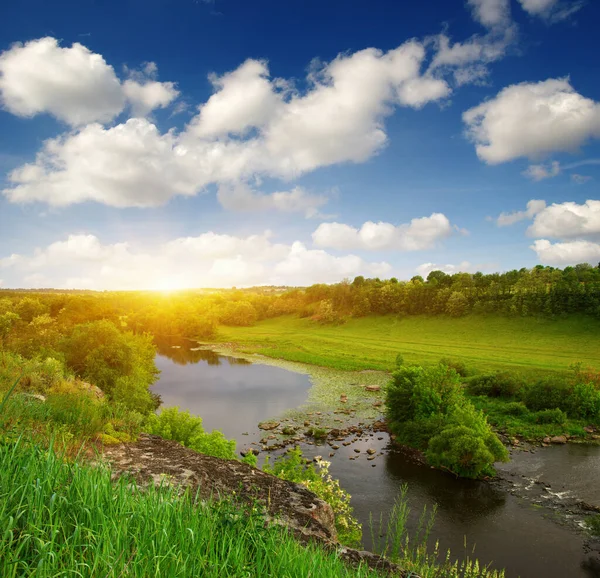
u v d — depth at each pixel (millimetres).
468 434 32719
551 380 49219
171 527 4359
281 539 5004
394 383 45469
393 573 6281
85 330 43031
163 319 145000
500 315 113438
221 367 84938
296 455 21344
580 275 119938
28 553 3711
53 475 4621
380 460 35938
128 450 9000
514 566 21172
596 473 32656
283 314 175375
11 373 12266
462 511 26844
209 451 21406
